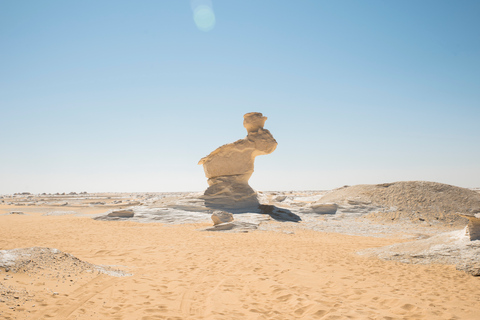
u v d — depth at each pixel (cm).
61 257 868
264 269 988
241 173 3136
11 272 713
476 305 668
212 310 623
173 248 1386
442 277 917
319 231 2241
